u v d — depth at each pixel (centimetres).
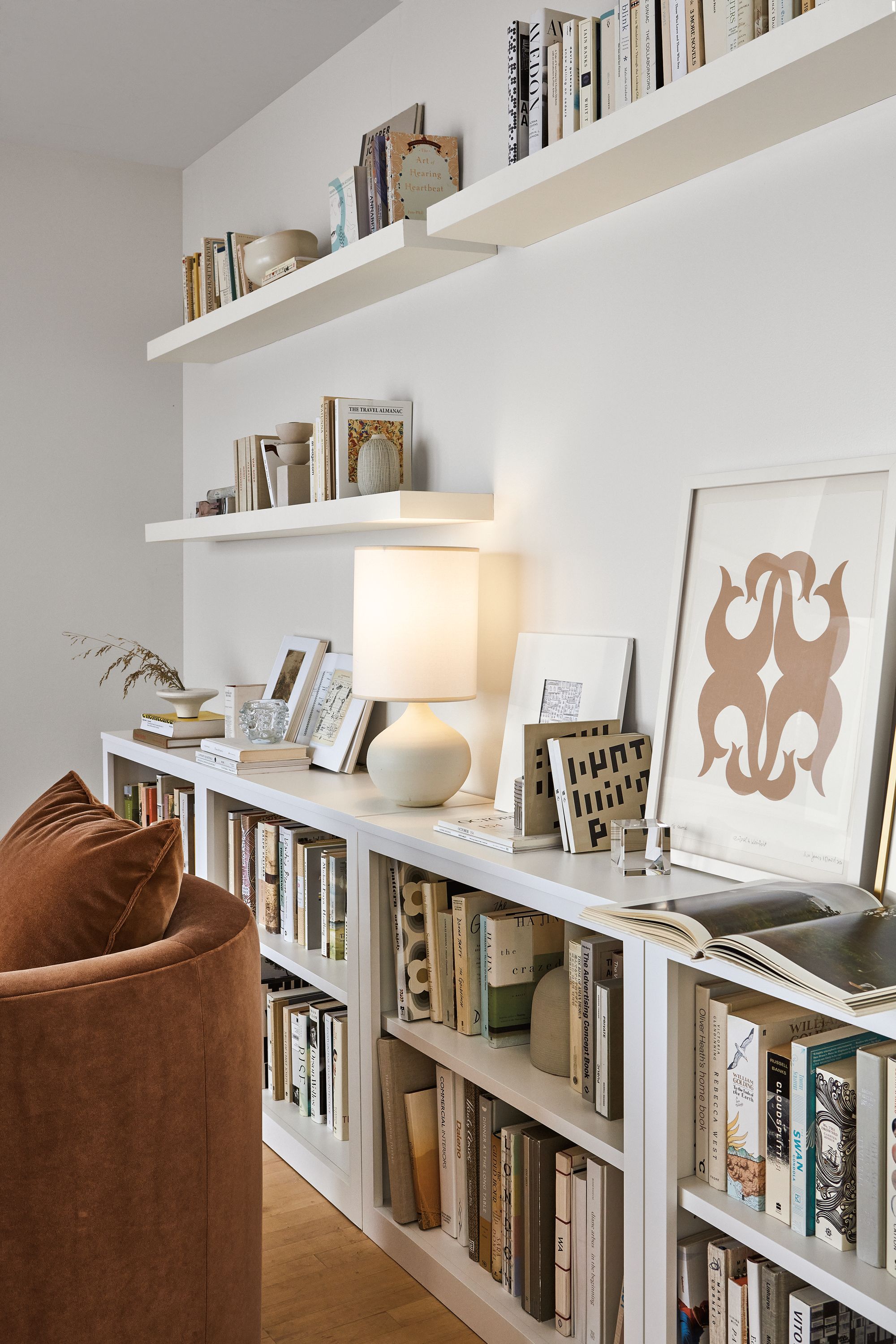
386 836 204
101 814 183
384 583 218
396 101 273
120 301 398
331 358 306
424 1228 203
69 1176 130
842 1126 123
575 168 179
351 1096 218
